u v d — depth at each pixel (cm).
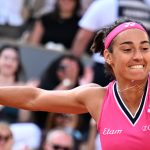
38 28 2034
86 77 1909
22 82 1912
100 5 1930
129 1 1905
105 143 877
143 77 852
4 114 1842
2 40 1961
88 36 1955
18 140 1777
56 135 1644
